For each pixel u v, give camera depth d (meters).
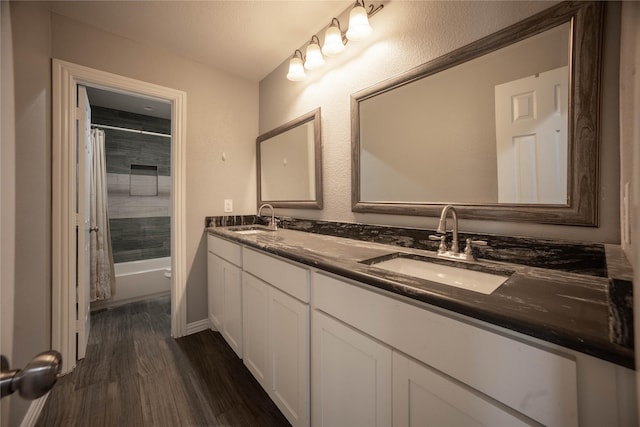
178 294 2.08
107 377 1.57
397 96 1.36
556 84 0.89
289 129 2.10
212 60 2.15
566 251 0.87
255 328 1.45
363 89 1.52
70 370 1.61
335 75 1.71
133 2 1.52
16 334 0.98
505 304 0.58
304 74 1.80
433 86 1.23
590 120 0.82
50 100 1.55
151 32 1.79
